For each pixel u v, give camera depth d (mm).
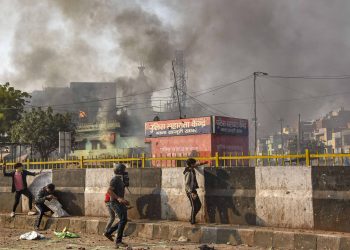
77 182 12523
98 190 12078
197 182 10422
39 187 13195
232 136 22453
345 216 8594
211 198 10234
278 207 9367
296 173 9258
